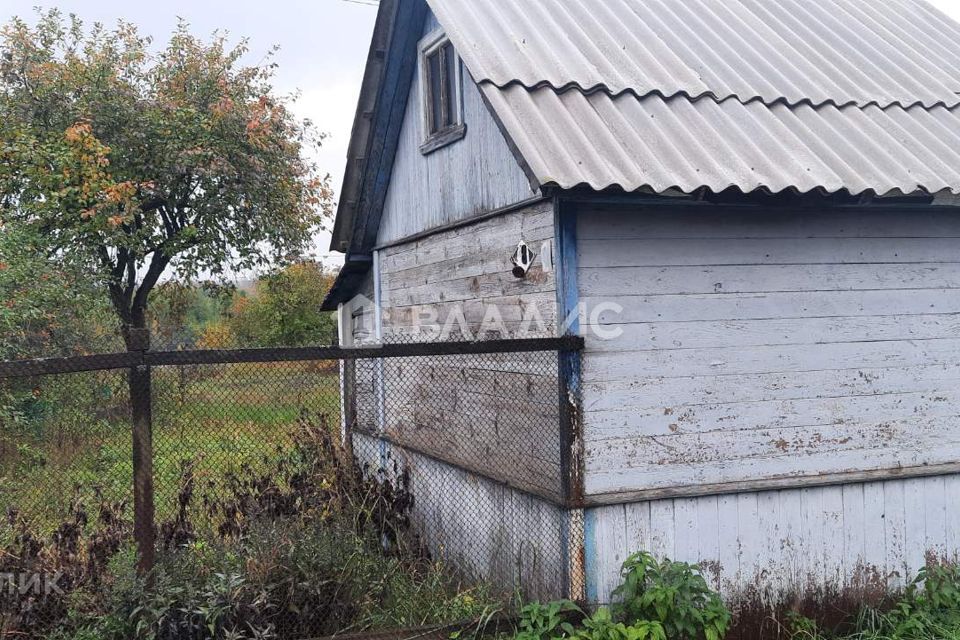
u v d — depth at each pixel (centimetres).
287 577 482
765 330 547
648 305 523
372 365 829
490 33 631
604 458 512
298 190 1789
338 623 495
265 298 2158
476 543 623
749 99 612
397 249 829
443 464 681
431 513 702
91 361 435
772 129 583
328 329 2159
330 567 502
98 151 1444
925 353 584
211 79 1681
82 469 508
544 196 490
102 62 1568
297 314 2136
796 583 553
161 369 523
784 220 552
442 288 710
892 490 577
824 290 561
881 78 696
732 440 539
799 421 554
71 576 457
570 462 505
